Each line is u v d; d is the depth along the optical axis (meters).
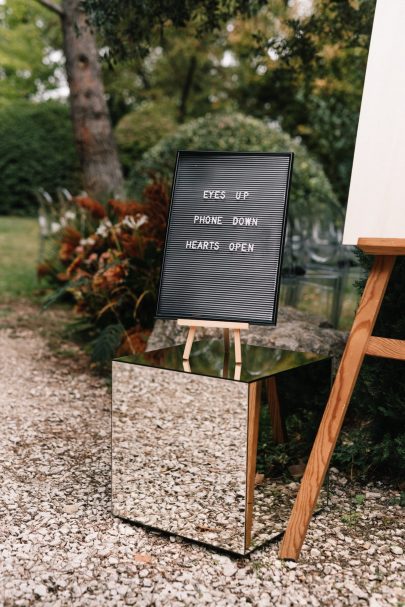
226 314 2.24
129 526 2.29
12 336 4.95
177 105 12.59
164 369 2.23
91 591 1.89
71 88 5.95
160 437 2.25
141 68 11.88
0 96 12.66
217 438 2.12
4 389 3.82
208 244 2.30
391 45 2.04
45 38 12.89
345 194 8.44
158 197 4.44
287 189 2.24
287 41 4.69
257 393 2.08
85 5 3.94
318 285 4.98
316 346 3.26
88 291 4.46
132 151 10.23
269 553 2.12
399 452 2.49
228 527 2.11
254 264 2.23
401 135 2.00
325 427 2.08
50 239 6.47
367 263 2.71
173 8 4.05
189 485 2.19
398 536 2.21
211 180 2.34
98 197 5.98
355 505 2.44
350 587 1.91
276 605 1.83
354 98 7.65
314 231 5.03
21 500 2.47
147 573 1.99
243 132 6.64
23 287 6.65
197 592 1.89
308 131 9.01
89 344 4.51
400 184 1.98
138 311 4.26
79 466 2.79
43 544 2.15
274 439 2.19
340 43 4.74
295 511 2.07
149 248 4.20
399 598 1.87
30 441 3.06
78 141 6.02
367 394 2.67
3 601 1.84
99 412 3.47
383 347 2.04
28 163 11.84
